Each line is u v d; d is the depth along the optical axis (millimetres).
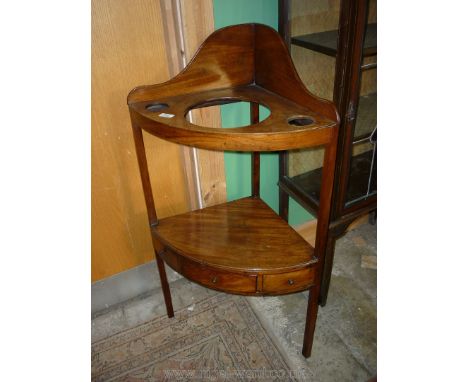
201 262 1077
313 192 1356
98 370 1246
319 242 1043
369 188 1286
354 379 1180
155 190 1381
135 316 1449
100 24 1061
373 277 1578
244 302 1481
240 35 1126
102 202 1315
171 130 913
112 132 1220
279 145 853
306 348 1227
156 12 1112
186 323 1405
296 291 1091
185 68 1094
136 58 1145
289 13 1172
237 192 1512
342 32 964
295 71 1001
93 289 1448
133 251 1464
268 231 1201
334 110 879
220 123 1304
